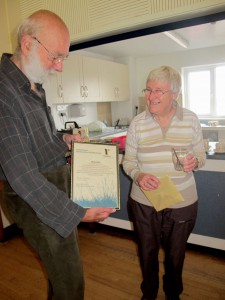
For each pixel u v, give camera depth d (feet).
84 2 6.65
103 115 17.67
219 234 6.77
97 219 3.51
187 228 4.73
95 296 5.81
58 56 3.41
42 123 3.71
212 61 16.02
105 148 4.22
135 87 18.69
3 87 3.17
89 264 6.98
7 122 3.04
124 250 7.58
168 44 14.69
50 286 4.25
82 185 4.08
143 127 4.74
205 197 6.75
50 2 7.14
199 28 12.19
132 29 6.41
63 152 4.17
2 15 7.93
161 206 4.54
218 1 5.09
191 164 4.36
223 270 6.43
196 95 17.42
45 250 3.63
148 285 5.17
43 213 3.10
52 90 11.45
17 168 2.98
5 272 6.86
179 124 4.59
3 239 8.30
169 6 5.60
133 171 4.85
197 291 5.78
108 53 16.76
